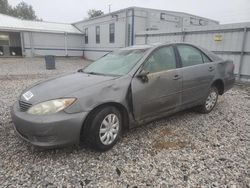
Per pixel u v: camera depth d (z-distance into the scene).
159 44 3.61
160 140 3.23
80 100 2.59
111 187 2.21
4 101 5.28
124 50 3.88
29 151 2.85
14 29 20.67
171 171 2.47
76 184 2.24
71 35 23.67
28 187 2.19
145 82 3.13
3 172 2.41
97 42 20.88
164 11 15.97
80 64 16.89
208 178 2.35
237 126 3.83
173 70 3.53
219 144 3.13
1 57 21.17
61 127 2.47
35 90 2.92
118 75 3.12
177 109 3.73
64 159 2.68
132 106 3.03
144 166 2.57
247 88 7.37
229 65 4.72
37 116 2.50
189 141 3.21
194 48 4.11
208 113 4.49
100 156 2.77
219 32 9.00
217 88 4.58
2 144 3.03
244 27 8.12
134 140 3.21
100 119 2.73
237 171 2.48
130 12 15.01
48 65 13.14
